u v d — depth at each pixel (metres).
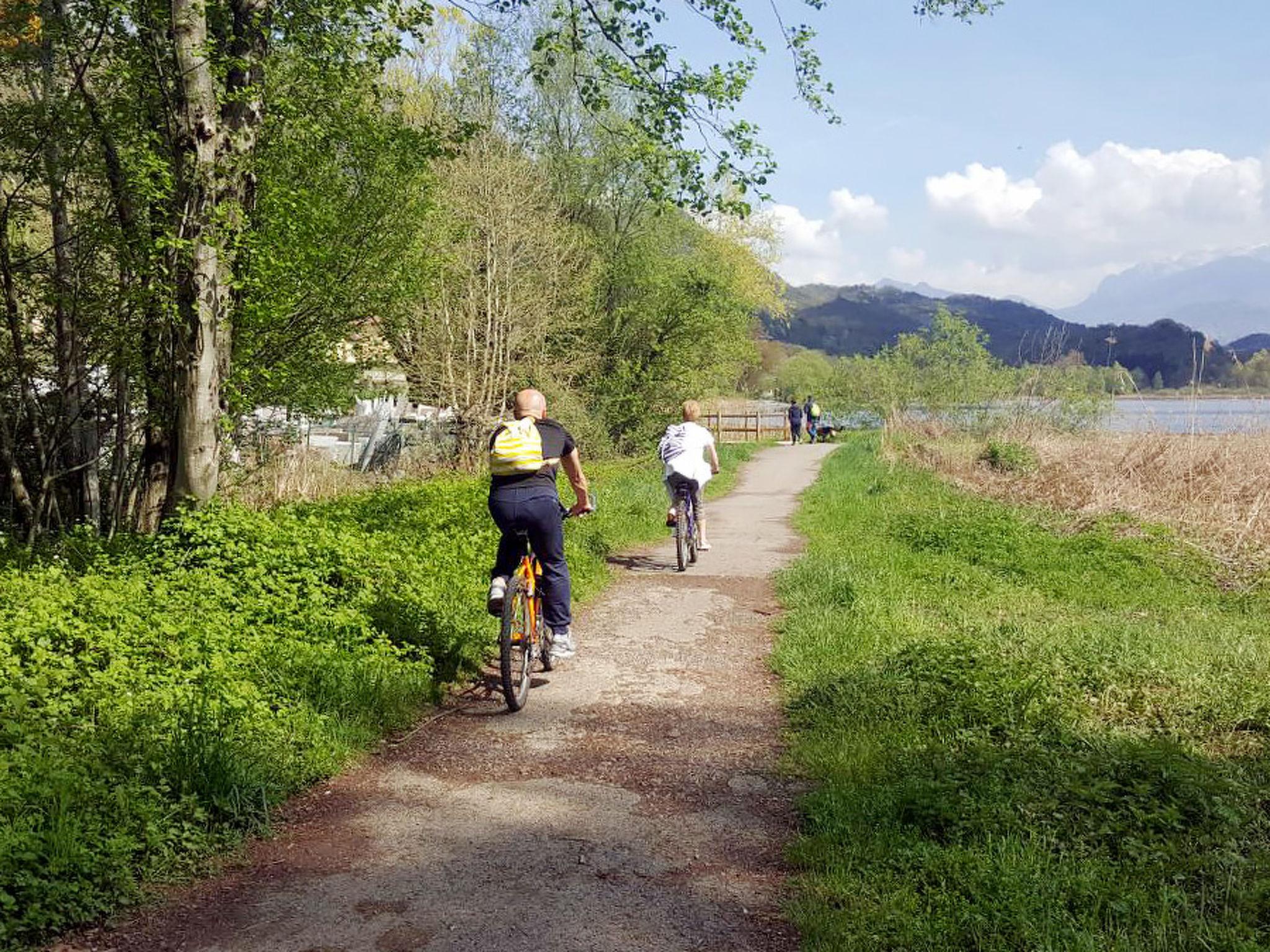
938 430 29.83
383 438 23.05
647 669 7.60
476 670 7.39
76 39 11.53
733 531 15.55
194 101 9.61
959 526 13.79
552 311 26.36
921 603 9.68
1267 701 6.31
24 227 13.25
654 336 31.08
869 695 6.37
